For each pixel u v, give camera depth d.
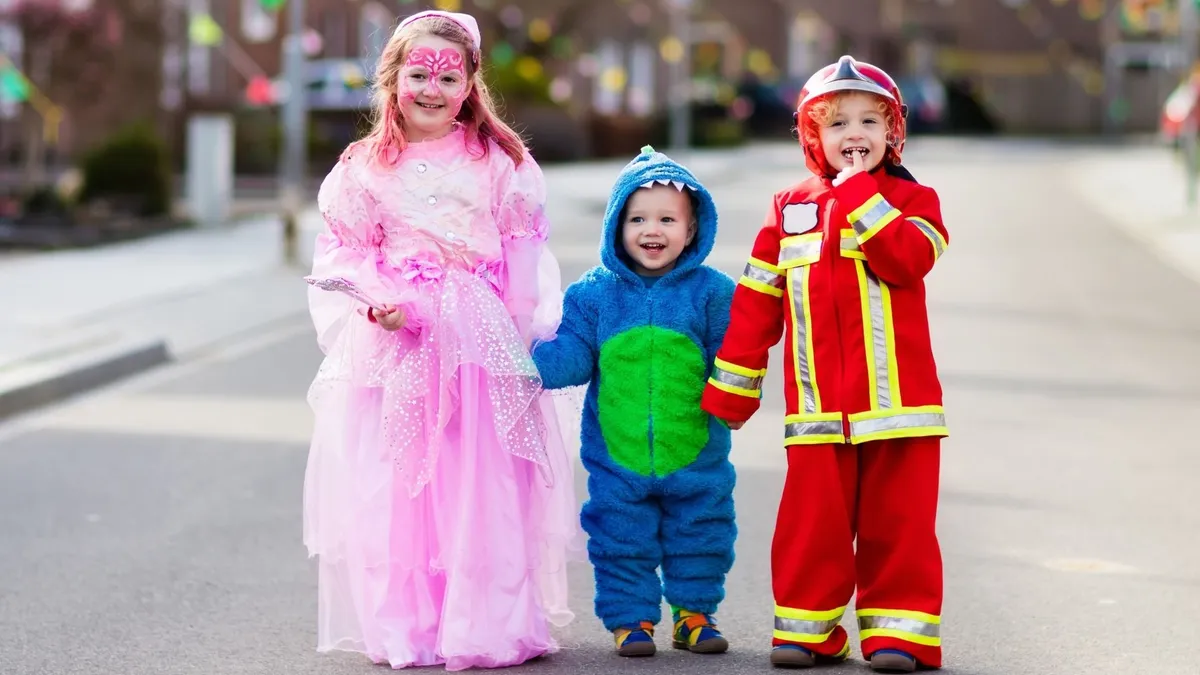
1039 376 14.57
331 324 6.84
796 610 6.52
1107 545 8.76
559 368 6.74
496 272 6.85
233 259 23.31
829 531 6.50
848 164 6.67
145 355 15.18
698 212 6.87
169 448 11.54
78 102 33.03
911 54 74.81
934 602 6.46
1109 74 77.00
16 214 26.52
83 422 12.60
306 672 6.53
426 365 6.67
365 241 6.77
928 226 6.60
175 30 39.38
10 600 7.73
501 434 6.57
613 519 6.67
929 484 6.51
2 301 18.41
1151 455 11.24
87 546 8.80
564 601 7.00
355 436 6.74
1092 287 21.09
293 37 23.22
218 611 7.51
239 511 9.61
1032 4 76.75
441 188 6.78
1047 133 75.81
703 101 60.72
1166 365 15.23
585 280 6.92
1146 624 7.25
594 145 52.16
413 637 6.62
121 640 7.04
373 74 7.14
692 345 6.71
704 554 6.71
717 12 70.06
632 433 6.65
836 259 6.56
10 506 9.77
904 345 6.53
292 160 22.97
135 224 26.89
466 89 6.82
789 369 6.64
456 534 6.55
